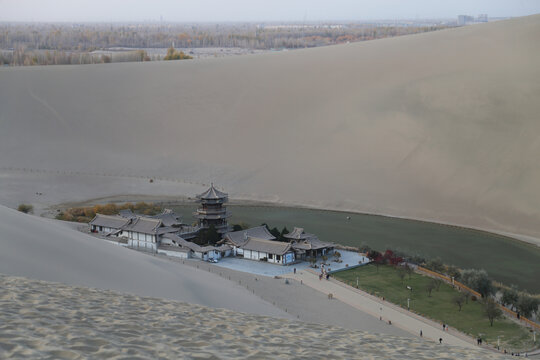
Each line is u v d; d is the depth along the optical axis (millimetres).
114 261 28297
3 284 13680
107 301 13500
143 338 10336
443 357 11570
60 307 11820
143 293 24703
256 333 12109
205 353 9859
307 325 13633
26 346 8797
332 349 11383
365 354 11266
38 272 21766
